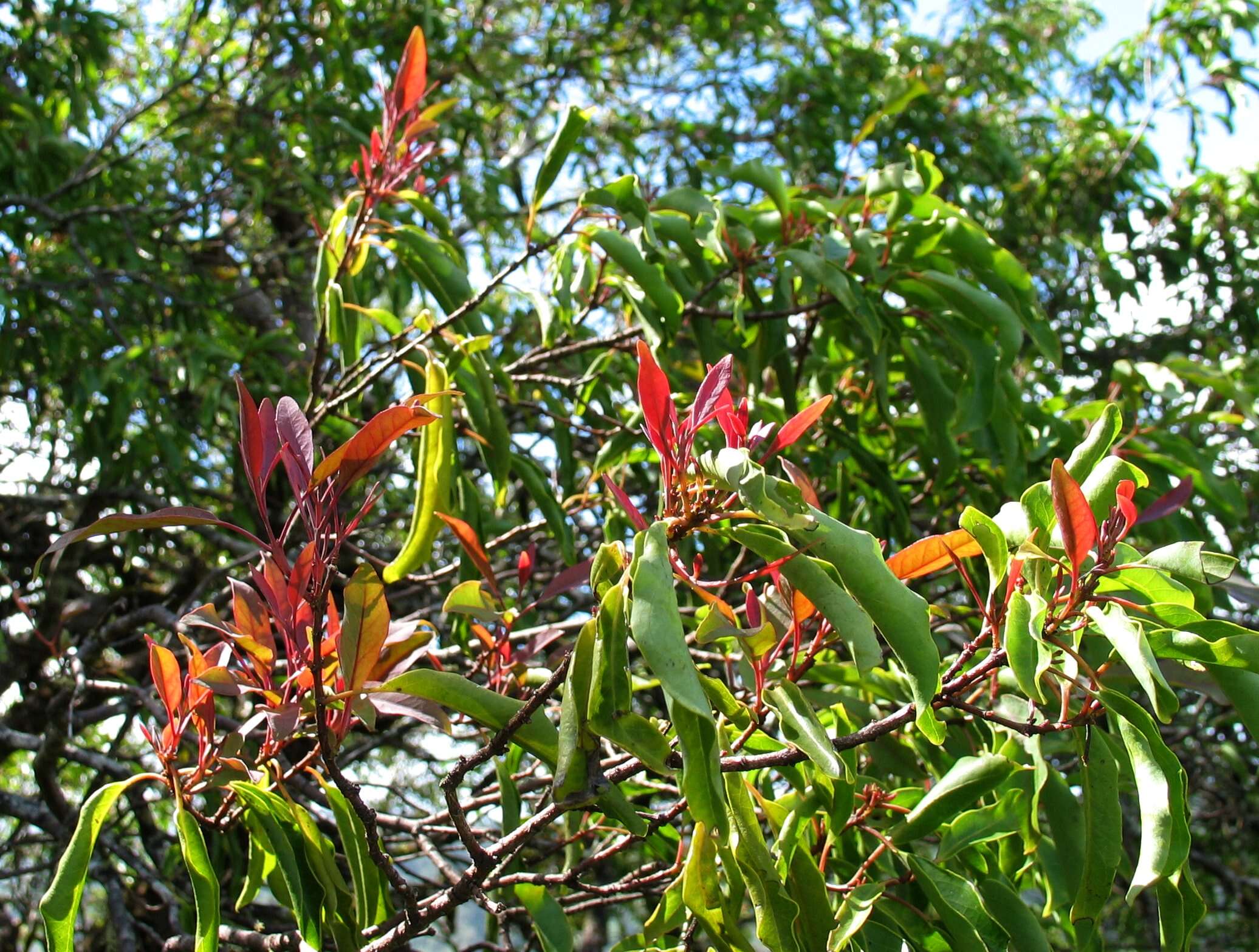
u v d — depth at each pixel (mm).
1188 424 3189
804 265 2301
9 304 3641
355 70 4871
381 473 4340
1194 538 2850
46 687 3803
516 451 2648
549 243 2312
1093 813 1317
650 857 2924
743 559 2508
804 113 5859
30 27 4934
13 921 4859
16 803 3014
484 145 5090
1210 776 4785
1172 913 1249
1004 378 2512
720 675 2436
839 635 1311
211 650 1622
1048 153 6121
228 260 5242
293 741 1594
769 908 1269
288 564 1308
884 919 1611
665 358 2416
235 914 3100
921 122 5484
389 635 1556
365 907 1541
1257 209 5496
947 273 2482
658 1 6078
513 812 1710
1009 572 1292
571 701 1158
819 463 2879
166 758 1461
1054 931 2469
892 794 1747
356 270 2559
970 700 2014
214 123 5047
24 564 4336
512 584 3598
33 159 4230
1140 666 1108
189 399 4223
